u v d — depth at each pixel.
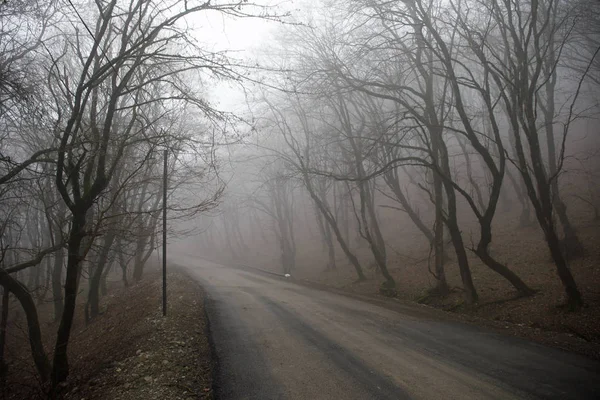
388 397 5.37
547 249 15.23
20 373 12.62
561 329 8.57
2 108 8.91
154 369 6.80
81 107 7.73
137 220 10.59
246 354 7.50
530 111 10.15
